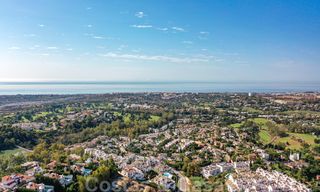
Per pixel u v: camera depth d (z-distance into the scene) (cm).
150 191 15838
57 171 16062
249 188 16462
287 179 17750
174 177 18825
